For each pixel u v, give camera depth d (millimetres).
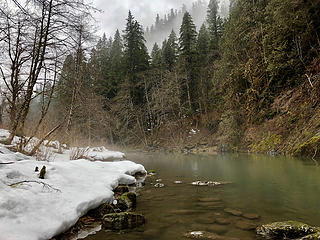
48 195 3268
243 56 21141
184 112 31812
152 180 7344
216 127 26953
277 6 15680
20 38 7043
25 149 7188
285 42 15773
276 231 2898
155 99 32312
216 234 3006
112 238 2953
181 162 12836
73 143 11766
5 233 2232
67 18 7074
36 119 9055
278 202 4414
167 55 38625
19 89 7664
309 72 14414
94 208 3785
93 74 16031
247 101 19094
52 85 8102
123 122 31828
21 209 2703
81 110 18141
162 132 31016
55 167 4457
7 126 10250
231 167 9695
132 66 34312
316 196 4711
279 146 13500
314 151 10406
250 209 4055
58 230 2736
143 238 2943
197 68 32375
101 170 6027
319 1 13828
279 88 16922
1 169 3367
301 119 12992
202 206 4332
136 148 29078
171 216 3807
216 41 35000
